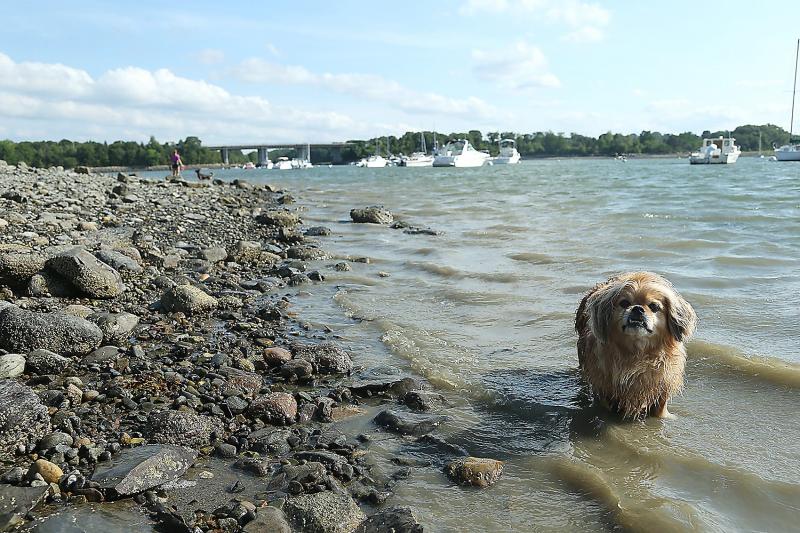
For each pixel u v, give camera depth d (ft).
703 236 12.69
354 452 5.01
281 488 4.53
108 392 5.68
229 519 4.19
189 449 4.91
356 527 4.20
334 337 7.28
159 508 4.29
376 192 31.27
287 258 11.62
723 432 5.17
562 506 4.41
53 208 14.05
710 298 8.05
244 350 6.76
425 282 9.55
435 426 5.35
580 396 5.88
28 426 4.82
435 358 6.66
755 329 7.03
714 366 6.22
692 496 4.42
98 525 4.12
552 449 5.04
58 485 4.44
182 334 7.17
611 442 5.11
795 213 16.10
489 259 11.08
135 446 4.92
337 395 5.86
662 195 23.18
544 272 9.89
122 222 14.21
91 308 7.61
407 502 4.46
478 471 4.68
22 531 4.06
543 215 17.48
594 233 13.53
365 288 9.28
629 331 5.27
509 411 5.63
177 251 11.16
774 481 4.51
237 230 14.70
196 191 24.52
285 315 8.00
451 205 22.08
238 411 5.54
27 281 7.99
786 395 5.65
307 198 27.71
